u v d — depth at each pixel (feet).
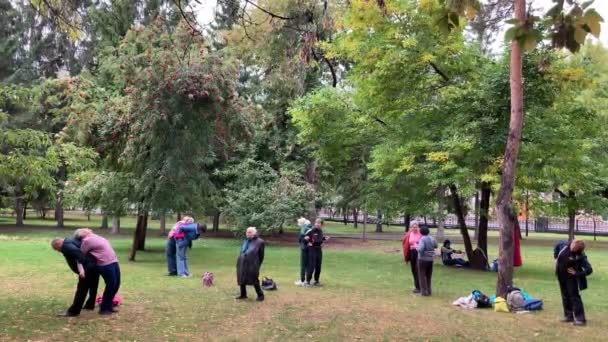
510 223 35.37
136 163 54.90
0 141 29.89
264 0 58.95
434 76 51.96
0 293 34.78
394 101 52.85
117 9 71.77
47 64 101.45
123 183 57.82
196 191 56.59
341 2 51.37
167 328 26.43
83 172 60.59
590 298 39.63
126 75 53.83
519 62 35.27
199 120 53.11
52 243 27.78
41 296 34.01
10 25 102.42
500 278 35.09
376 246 85.66
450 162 46.37
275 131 87.51
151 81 51.16
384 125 58.65
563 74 44.96
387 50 49.03
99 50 76.69
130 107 52.65
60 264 50.08
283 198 79.30
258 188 81.20
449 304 34.96
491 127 47.21
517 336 26.66
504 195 35.60
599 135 61.98
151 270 49.73
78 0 38.60
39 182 30.60
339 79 89.86
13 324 26.04
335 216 209.26
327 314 30.78
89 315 28.84
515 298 33.60
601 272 56.34
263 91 86.28
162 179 53.47
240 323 28.04
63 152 32.65
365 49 50.44
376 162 53.42
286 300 34.99
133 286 39.47
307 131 61.00
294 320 29.01
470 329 27.89
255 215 77.92
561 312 33.17
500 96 47.14
